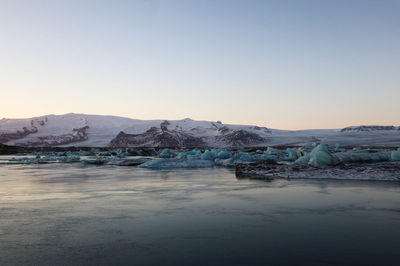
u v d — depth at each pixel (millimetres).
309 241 4496
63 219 6027
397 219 5832
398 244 4320
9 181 13320
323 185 10859
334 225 5398
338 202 7617
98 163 28484
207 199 8273
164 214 6426
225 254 3979
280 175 14141
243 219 5926
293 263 3648
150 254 4008
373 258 3787
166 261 3754
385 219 5832
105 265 3650
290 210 6723
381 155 20938
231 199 8234
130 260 3805
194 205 7414
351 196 8500
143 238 4727
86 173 17453
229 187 10695
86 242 4555
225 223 5621
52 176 15695
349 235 4773
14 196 9062
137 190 10172
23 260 3855
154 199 8352
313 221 5715
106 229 5266
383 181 11719
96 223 5688
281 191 9570
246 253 4012
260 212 6543
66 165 26406
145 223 5664
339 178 12680
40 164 28359
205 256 3910
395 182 11438
